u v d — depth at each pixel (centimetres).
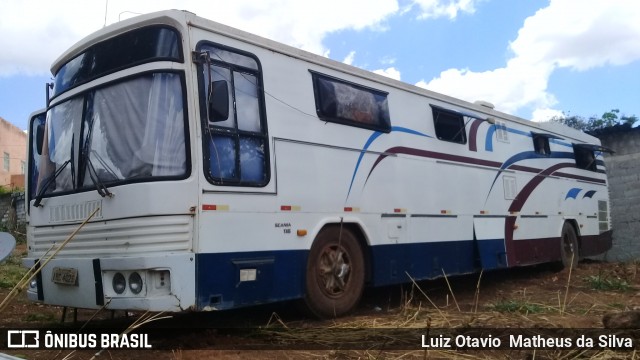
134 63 558
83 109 593
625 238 1631
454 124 941
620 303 819
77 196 572
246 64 597
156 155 528
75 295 557
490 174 1017
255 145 589
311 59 682
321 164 667
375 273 734
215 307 526
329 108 690
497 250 998
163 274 505
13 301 796
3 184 2866
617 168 1662
